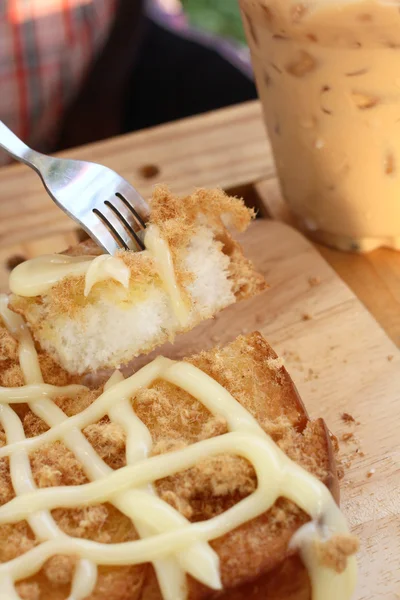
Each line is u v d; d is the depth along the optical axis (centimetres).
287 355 45
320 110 44
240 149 55
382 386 43
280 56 43
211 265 43
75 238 51
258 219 51
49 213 53
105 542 36
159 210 42
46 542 36
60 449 38
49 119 69
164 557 35
